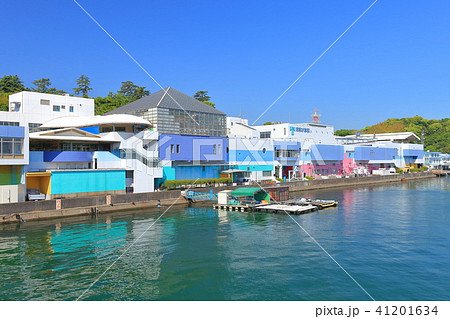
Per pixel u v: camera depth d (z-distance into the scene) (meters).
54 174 46.47
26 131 42.50
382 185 97.00
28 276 23.53
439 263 25.97
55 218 42.66
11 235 34.34
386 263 26.02
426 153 144.75
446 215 46.09
